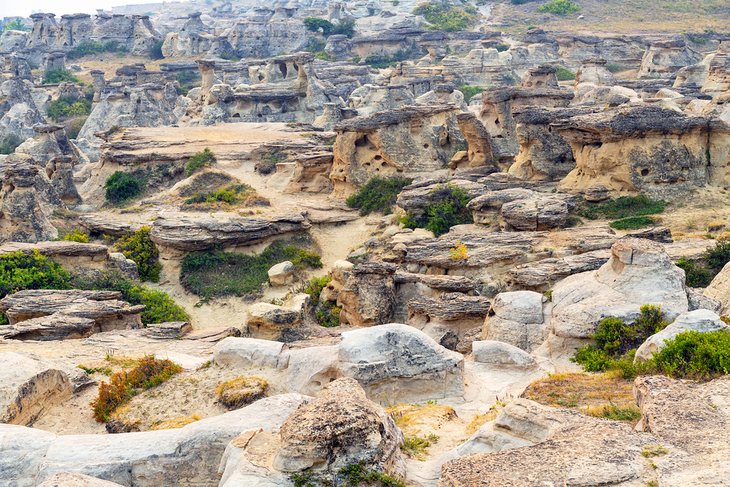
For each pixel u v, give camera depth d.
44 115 148.25
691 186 59.38
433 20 193.62
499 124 78.56
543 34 164.62
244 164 84.31
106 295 50.09
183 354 37.09
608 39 161.12
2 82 151.25
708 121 59.88
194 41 195.00
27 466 20.64
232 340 31.00
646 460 15.28
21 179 64.75
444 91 112.12
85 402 30.61
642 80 124.25
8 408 27.73
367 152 74.38
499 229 56.56
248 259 61.94
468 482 15.15
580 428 16.69
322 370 28.06
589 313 31.52
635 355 27.64
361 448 16.75
